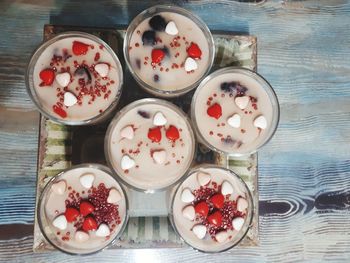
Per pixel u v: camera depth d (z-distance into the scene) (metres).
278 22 0.35
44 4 0.33
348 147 0.35
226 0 0.35
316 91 0.35
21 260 0.31
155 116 0.31
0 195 0.31
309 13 0.36
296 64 0.35
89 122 0.30
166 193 0.32
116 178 0.30
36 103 0.30
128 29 0.31
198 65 0.32
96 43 0.31
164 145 0.31
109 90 0.31
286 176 0.34
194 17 0.32
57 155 0.31
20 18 0.33
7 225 0.31
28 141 0.32
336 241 0.34
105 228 0.29
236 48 0.33
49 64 0.31
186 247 0.32
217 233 0.30
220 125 0.32
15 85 0.32
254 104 0.32
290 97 0.35
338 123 0.35
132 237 0.31
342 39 0.36
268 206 0.34
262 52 0.35
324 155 0.35
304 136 0.35
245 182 0.32
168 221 0.32
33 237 0.31
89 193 0.30
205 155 0.33
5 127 0.32
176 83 0.32
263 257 0.33
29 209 0.32
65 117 0.30
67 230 0.29
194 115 0.32
